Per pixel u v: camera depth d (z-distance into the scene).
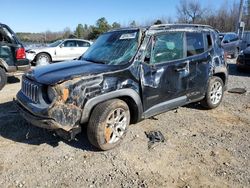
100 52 4.84
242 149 4.34
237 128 5.16
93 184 3.44
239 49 17.25
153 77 4.51
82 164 3.85
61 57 14.49
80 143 4.41
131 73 4.24
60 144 4.38
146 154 4.12
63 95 3.64
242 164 3.91
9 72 8.04
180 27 5.09
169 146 4.39
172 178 3.57
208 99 5.82
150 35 4.56
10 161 3.90
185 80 5.09
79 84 3.73
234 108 6.29
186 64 5.07
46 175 3.60
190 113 5.88
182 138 4.69
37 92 3.87
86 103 3.80
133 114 4.51
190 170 3.75
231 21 39.56
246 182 3.51
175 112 5.91
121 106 4.14
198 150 4.28
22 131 4.84
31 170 3.70
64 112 3.67
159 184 3.45
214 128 5.14
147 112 4.56
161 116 5.65
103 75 3.95
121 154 4.10
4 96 7.12
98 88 3.89
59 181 3.49
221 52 5.98
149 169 3.76
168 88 4.79
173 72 4.83
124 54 4.46
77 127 3.83
